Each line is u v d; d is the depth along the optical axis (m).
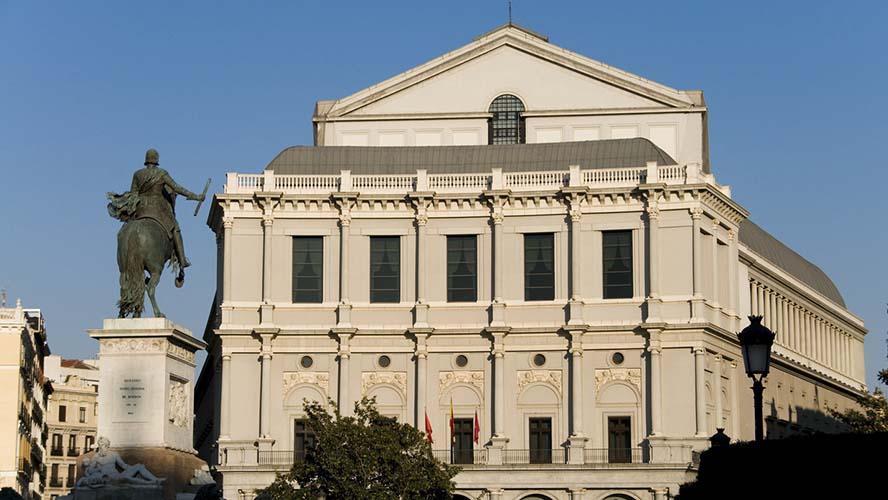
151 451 42.69
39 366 179.12
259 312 118.69
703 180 116.62
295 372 118.12
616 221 117.00
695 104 132.50
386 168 124.06
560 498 112.25
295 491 96.88
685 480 110.62
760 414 43.62
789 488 48.62
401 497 98.50
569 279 116.94
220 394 119.56
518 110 134.62
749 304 136.62
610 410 115.25
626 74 133.62
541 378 116.56
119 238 44.88
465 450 116.56
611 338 115.75
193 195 46.22
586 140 132.00
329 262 119.12
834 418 166.25
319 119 134.50
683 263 115.81
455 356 117.75
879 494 46.59
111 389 43.00
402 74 135.00
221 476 114.81
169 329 43.31
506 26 139.00
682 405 114.31
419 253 118.38
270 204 118.75
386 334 117.81
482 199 118.06
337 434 98.88
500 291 117.25
